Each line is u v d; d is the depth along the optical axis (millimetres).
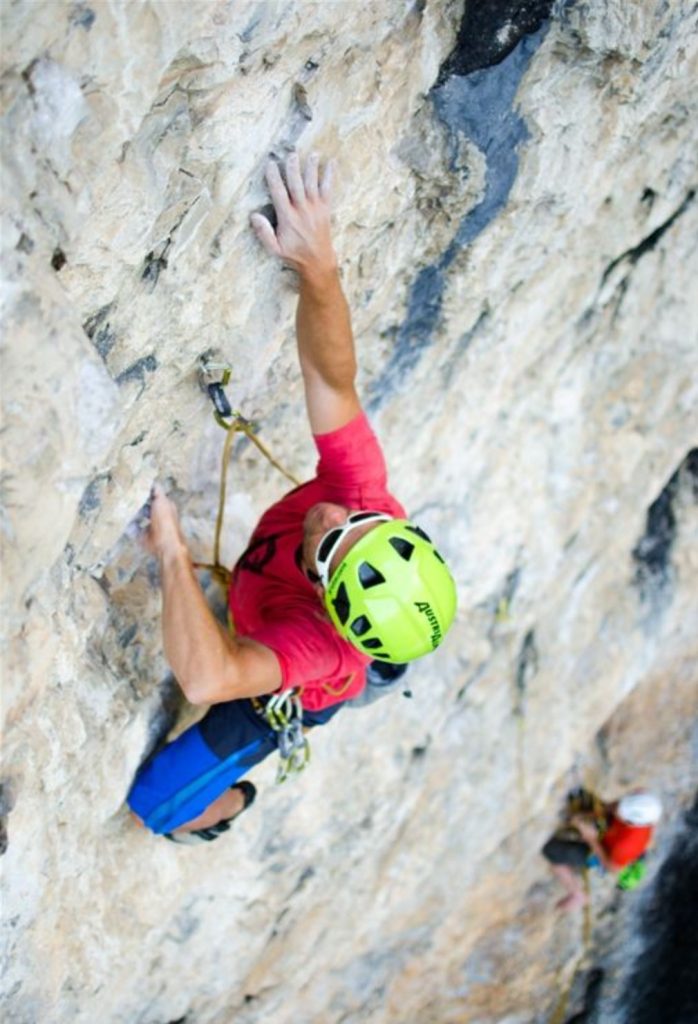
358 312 4156
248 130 3043
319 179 3381
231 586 3811
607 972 7828
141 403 3400
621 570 6695
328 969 6504
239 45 2811
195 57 2742
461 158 3828
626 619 6758
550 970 7711
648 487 6254
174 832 4188
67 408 2844
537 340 5113
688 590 6969
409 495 5234
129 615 3973
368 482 3594
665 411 5953
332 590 3369
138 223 2879
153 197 2873
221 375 3656
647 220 4832
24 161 2574
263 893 5379
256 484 4352
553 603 6406
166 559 3494
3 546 2854
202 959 5270
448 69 3602
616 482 6074
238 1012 5977
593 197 4406
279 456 4387
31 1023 4090
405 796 5957
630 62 3775
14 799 3307
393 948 7016
